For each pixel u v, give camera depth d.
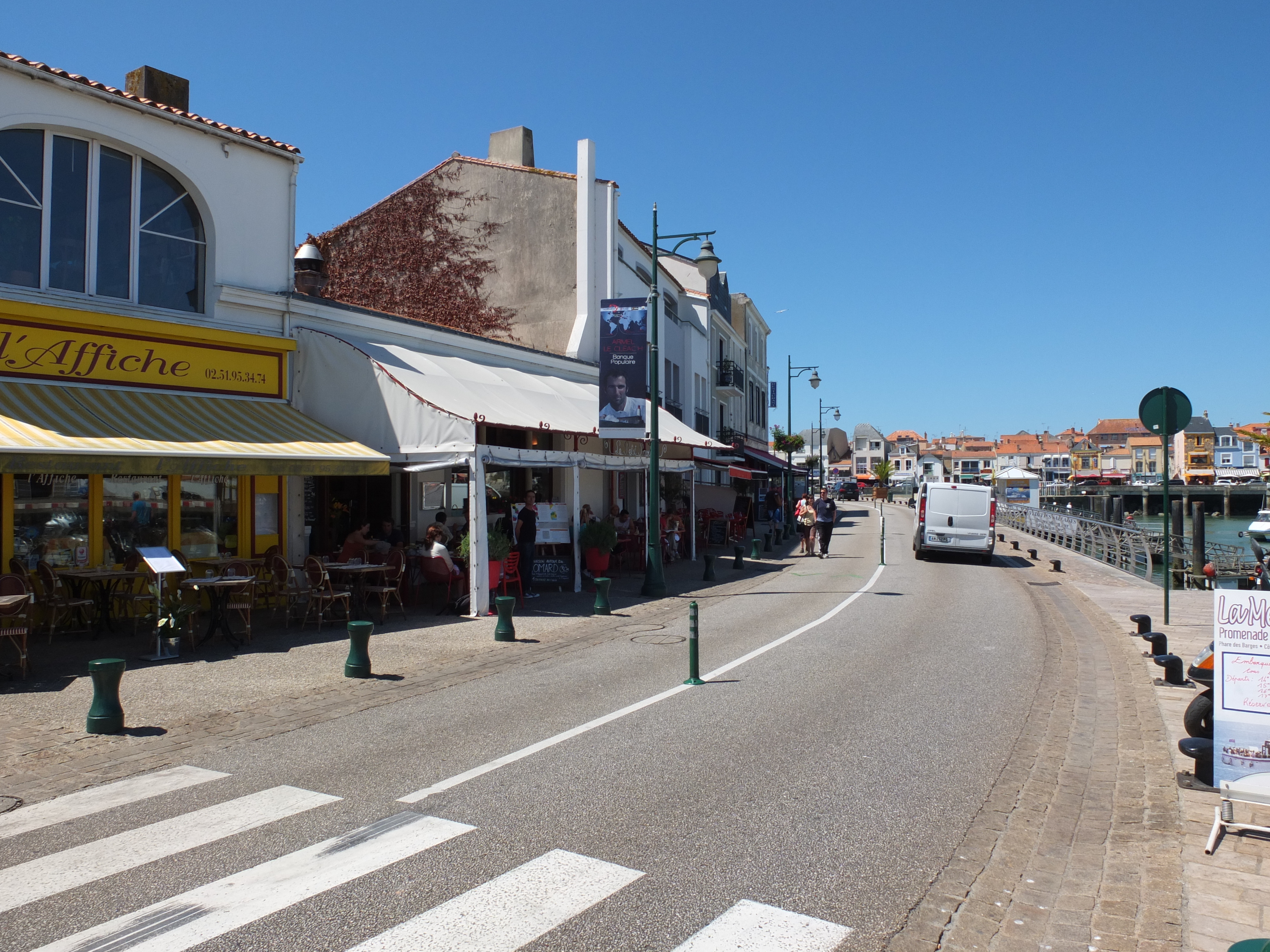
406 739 7.09
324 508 16.64
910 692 8.82
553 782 6.00
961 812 5.52
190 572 12.52
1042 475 142.88
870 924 4.06
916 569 22.62
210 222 13.59
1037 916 4.13
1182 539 22.98
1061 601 16.52
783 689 8.89
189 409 12.45
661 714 7.88
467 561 14.41
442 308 25.98
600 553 17.97
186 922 4.02
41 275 11.77
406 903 4.21
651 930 3.97
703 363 37.31
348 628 9.41
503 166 25.66
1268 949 3.25
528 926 3.99
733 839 5.04
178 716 7.76
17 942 3.83
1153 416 12.80
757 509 51.44
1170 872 4.59
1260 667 5.29
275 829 5.15
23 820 5.32
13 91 11.38
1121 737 7.25
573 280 24.53
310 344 14.54
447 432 13.50
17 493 11.10
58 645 10.90
